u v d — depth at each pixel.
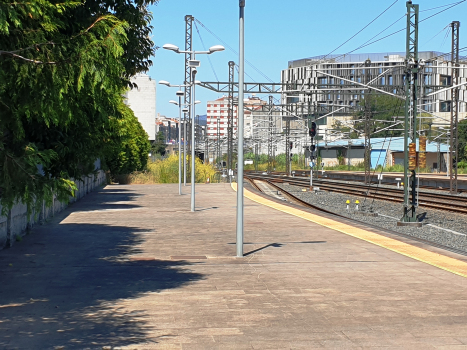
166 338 6.37
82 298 8.38
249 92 41.03
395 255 12.61
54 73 6.52
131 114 57.62
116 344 6.13
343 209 31.80
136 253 12.91
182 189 43.03
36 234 16.38
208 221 20.44
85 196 34.97
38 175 7.15
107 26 6.85
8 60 6.41
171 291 8.87
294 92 41.00
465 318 7.27
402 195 39.09
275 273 10.45
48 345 6.08
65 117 7.36
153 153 101.31
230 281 9.68
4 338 6.34
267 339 6.35
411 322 7.07
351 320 7.16
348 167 90.50
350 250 13.34
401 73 99.44
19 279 9.84
